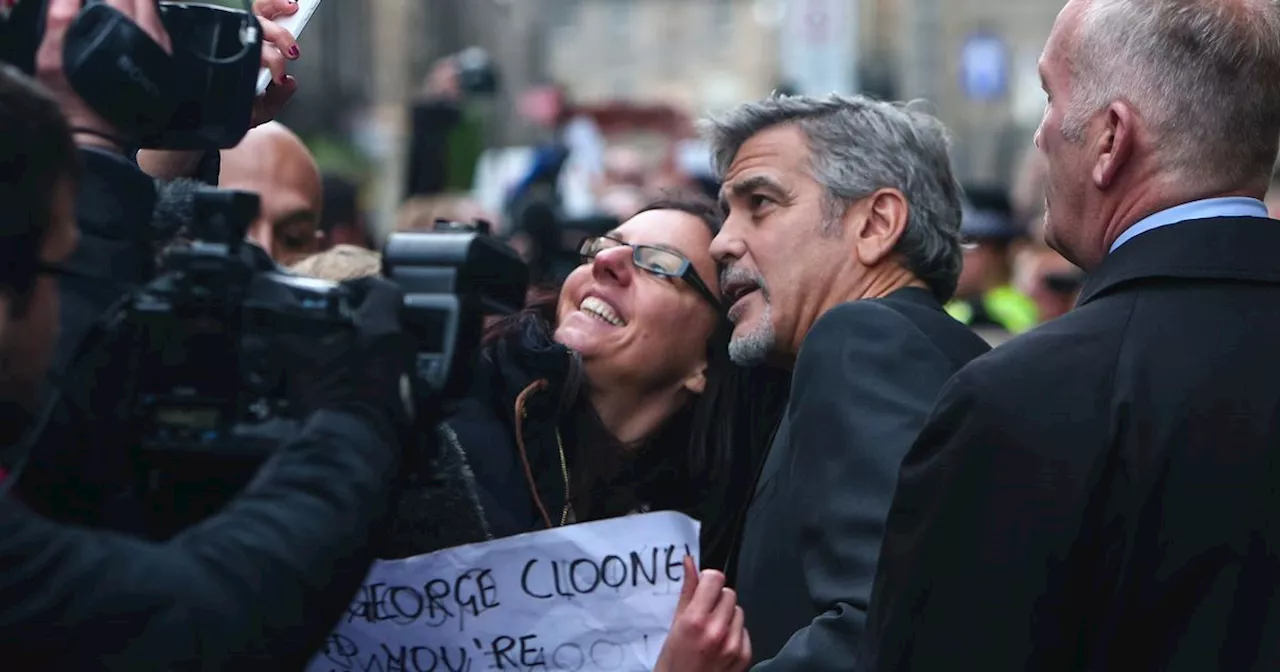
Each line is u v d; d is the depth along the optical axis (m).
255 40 2.11
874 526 2.60
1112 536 2.17
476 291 2.11
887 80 20.36
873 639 2.29
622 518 2.61
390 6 30.92
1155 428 2.17
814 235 3.09
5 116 1.80
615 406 3.28
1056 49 2.40
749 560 2.88
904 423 2.68
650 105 20.14
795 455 2.79
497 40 46.62
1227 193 2.30
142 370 1.91
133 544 1.83
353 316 1.98
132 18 2.01
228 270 1.90
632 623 2.61
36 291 1.84
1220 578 2.16
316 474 1.87
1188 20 2.28
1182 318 2.23
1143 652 2.19
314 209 3.87
